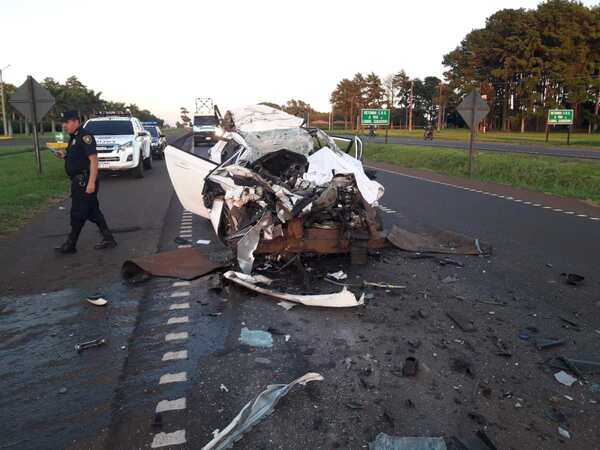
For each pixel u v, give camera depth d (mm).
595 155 25016
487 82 83125
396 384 3748
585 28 73812
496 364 4059
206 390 3689
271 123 9359
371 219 6570
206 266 6555
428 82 120875
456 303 5379
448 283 6016
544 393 3643
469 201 12578
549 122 38469
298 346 4379
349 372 3922
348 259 6895
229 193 6410
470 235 8617
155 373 3949
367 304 5332
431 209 11328
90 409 3475
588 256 7230
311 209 6145
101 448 3057
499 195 13727
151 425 3275
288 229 6184
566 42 72375
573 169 17156
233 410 3436
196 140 38469
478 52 82500
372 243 6754
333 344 4410
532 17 76250
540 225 9492
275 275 6250
